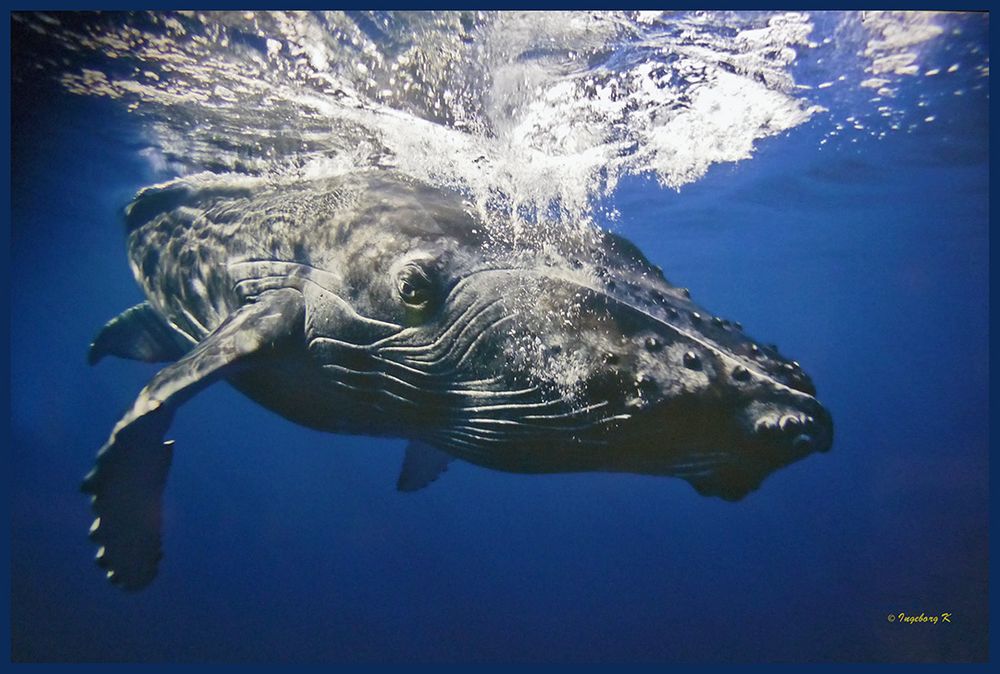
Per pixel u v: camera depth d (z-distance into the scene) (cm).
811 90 995
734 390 353
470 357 431
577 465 419
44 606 2044
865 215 2473
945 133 1357
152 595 2247
